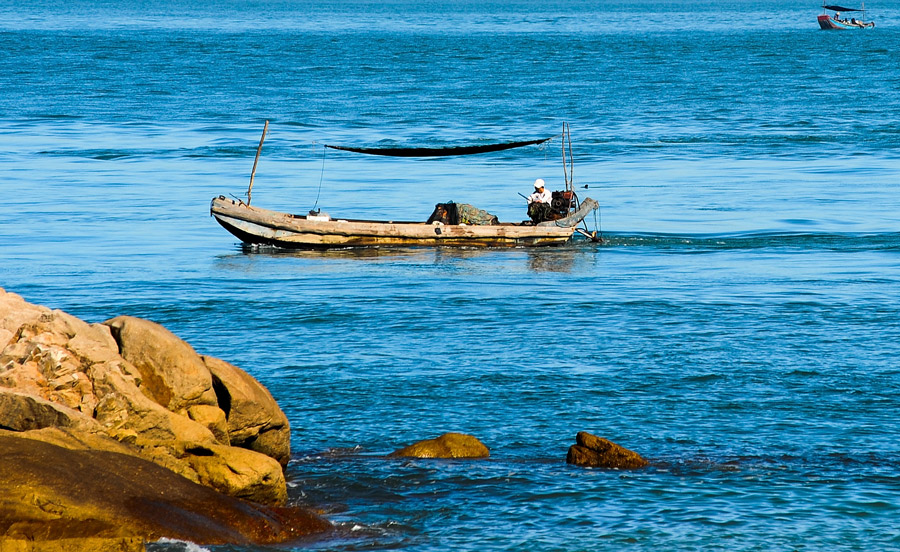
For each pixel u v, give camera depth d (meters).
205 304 97.69
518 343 84.31
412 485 56.81
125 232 135.75
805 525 52.12
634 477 57.97
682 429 65.44
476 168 193.12
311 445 62.75
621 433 64.81
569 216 132.75
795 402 70.00
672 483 57.12
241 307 96.56
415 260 121.19
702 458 60.81
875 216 145.62
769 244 129.00
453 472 58.41
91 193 164.38
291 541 49.38
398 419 67.12
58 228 137.25
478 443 61.84
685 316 92.88
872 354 80.50
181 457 52.56
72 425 50.91
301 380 74.44
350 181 178.25
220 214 123.06
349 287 105.69
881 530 51.69
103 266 115.12
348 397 71.00
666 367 77.56
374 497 55.25
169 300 99.19
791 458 60.78
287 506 53.38
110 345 55.12
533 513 53.56
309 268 115.81
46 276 109.50
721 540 50.59
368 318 92.50
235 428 56.41
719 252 124.88
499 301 99.25
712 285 106.19
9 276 109.25
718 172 186.38
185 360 55.16
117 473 48.12
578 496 55.47
